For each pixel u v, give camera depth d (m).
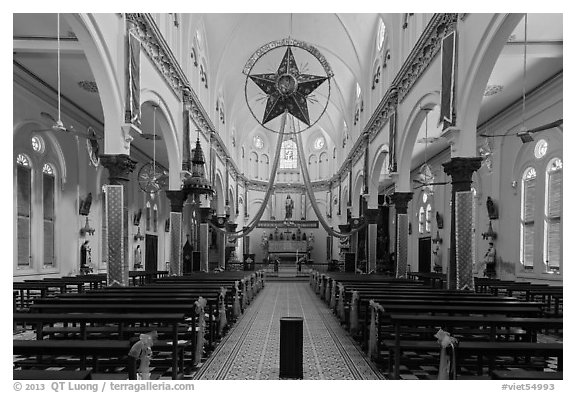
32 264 14.96
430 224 24.38
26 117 14.30
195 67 20.98
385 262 22.00
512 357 7.70
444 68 11.82
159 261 27.67
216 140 25.33
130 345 4.77
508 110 15.98
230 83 29.23
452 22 11.59
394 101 17.70
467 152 10.97
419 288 11.01
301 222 39.62
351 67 25.66
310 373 7.09
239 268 31.38
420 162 25.64
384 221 25.34
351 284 12.30
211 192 17.31
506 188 16.48
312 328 11.11
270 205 40.53
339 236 20.98
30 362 6.71
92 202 18.69
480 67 10.19
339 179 35.41
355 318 9.70
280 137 19.34
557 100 13.55
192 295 8.52
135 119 11.81
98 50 10.41
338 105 32.25
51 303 7.62
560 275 13.44
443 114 11.85
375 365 7.54
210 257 28.25
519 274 15.53
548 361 7.61
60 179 16.50
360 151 26.31
